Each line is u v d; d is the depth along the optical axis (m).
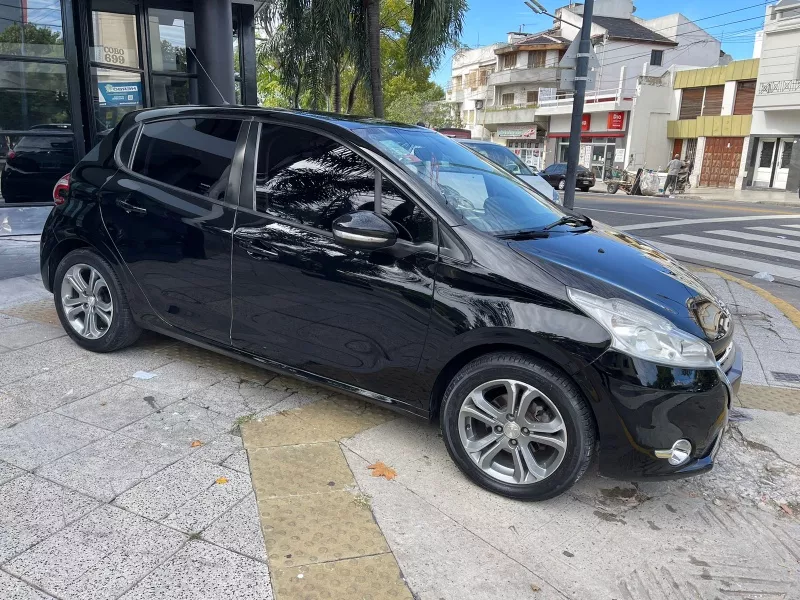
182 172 3.92
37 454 3.16
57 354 4.40
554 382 2.79
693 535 2.84
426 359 3.09
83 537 2.57
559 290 2.83
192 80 9.96
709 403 2.78
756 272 8.94
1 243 7.47
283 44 13.17
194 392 3.92
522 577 2.50
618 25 46.56
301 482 3.03
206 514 2.75
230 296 3.67
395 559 2.55
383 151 3.35
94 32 8.62
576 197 24.23
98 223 4.13
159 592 2.30
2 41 7.57
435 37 11.28
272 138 3.64
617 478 2.83
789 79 27.52
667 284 3.13
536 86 49.94
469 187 3.58
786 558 2.71
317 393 3.98
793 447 3.67
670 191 28.05
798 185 28.11
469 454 3.05
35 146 7.90
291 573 2.43
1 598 2.23
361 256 3.21
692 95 34.69
